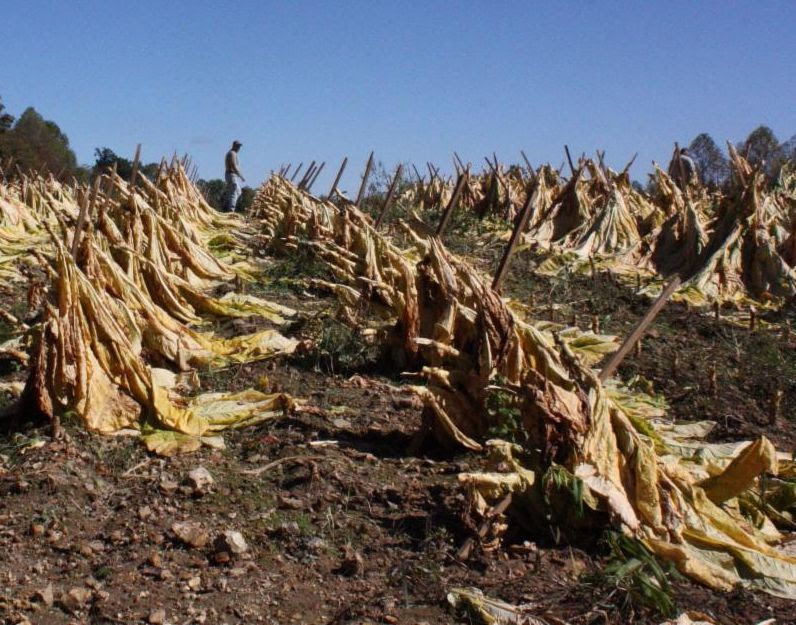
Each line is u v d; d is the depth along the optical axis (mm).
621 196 16672
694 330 11031
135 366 6980
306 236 13750
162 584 4918
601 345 9633
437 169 24375
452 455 6559
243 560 5164
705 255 13844
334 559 5207
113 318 7051
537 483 5461
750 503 5945
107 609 4680
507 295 12883
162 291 10062
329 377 8516
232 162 24641
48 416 6754
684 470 5648
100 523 5598
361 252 11852
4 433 6746
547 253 15734
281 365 8773
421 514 5652
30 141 39375
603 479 5320
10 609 4645
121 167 36062
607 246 16094
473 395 6445
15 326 9148
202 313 10469
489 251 16422
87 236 8461
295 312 10695
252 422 7148
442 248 7855
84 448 6488
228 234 16734
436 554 5199
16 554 5176
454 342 6953
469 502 5312
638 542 5105
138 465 6332
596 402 5582
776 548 5473
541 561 5180
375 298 9891
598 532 5367
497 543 5246
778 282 13055
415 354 8586
